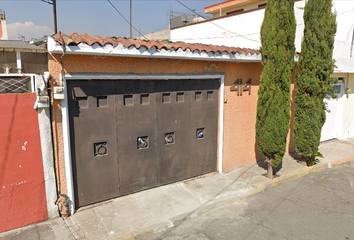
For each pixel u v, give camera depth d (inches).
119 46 154.3
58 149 158.6
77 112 163.9
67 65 153.3
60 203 163.3
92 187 177.0
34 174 152.5
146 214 171.2
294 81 289.3
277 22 204.5
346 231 158.4
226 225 164.1
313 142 249.3
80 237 147.0
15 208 149.7
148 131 195.9
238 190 208.5
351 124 390.3
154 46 166.1
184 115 212.7
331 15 236.5
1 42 172.2
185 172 222.4
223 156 240.7
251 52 218.4
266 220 170.4
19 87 148.3
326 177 245.0
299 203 194.1
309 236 153.2
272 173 230.4
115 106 178.1
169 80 200.2
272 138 217.3
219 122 233.6
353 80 371.2
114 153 182.7
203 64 211.5
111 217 166.6
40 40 159.9
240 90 240.7
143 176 199.5
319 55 238.4
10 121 142.2
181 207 181.0
